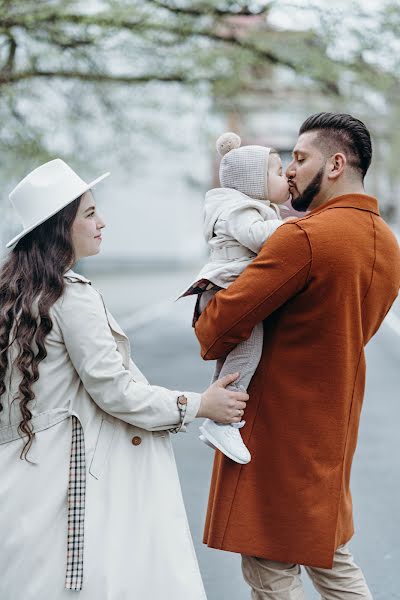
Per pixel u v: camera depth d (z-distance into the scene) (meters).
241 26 13.05
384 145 14.27
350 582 3.45
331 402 3.22
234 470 3.30
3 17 11.27
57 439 3.06
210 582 4.62
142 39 12.54
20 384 3.02
